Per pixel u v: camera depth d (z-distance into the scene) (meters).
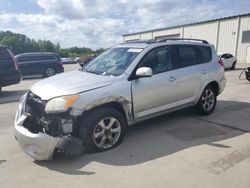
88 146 4.30
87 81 4.52
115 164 4.04
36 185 3.53
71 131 4.09
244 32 30.53
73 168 3.95
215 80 6.41
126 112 4.74
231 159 4.16
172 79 5.38
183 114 6.59
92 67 5.46
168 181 3.55
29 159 4.27
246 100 8.30
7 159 4.29
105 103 4.44
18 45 92.00
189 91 5.82
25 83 15.10
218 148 4.59
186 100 5.82
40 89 4.39
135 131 5.45
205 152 4.43
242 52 30.97
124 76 4.73
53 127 3.98
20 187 3.49
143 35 46.28
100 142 4.45
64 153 4.18
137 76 4.79
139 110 4.93
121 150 4.53
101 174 3.76
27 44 95.06
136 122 5.00
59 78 4.89
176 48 5.69
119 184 3.50
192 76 5.82
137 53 5.10
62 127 4.02
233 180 3.55
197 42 6.28
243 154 4.33
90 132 4.27
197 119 6.21
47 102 4.05
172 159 4.18
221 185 3.44
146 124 5.87
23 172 3.87
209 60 6.41
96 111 4.33
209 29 34.75
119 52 5.46
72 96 4.09
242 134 5.25
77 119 4.18
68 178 3.68
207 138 5.05
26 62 18.06
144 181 3.56
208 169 3.85
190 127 5.66
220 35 33.38
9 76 10.67
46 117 4.02
